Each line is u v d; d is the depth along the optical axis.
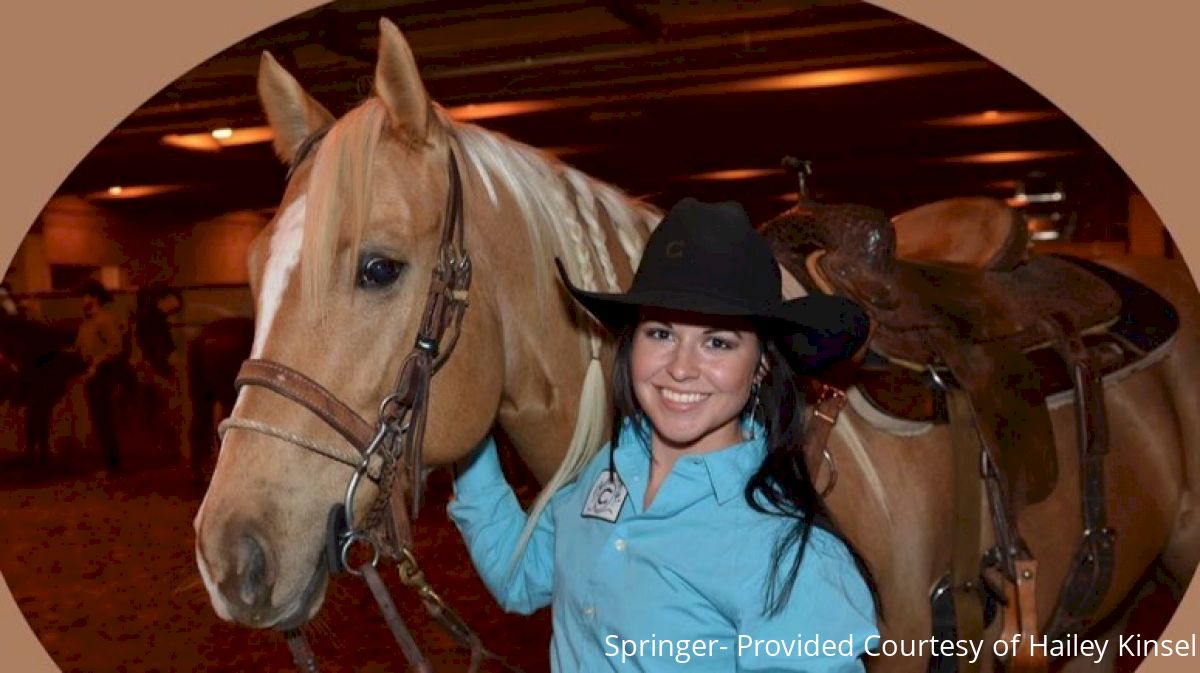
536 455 1.74
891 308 1.85
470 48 5.50
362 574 1.48
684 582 1.33
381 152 1.51
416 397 1.49
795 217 1.95
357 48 5.22
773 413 1.38
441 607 1.61
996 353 1.93
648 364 1.35
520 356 1.65
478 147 1.65
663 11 5.28
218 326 8.53
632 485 1.42
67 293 10.06
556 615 1.47
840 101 7.20
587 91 6.56
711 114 7.47
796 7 5.27
